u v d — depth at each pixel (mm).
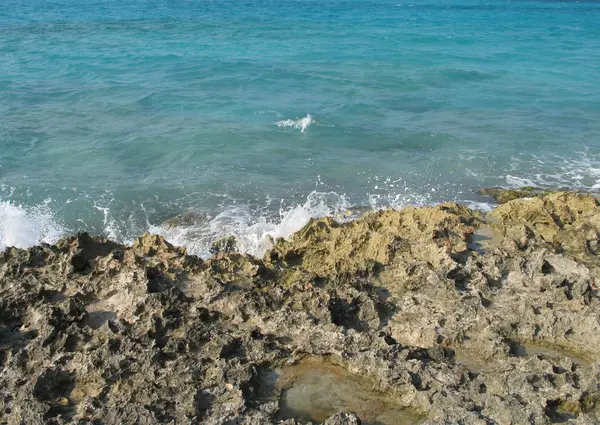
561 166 21359
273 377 8930
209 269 11625
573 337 9828
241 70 37031
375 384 8789
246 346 9414
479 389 8500
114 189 18719
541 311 10328
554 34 58594
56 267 11594
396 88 32812
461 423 7816
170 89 31266
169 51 43781
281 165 21078
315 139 23828
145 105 28141
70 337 9430
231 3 91312
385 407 8438
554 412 8227
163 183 19281
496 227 13742
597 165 21453
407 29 61469
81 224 16812
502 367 9062
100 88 31094
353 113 27594
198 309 10211
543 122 26547
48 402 8156
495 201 18391
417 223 13172
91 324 9969
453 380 8633
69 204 17688
